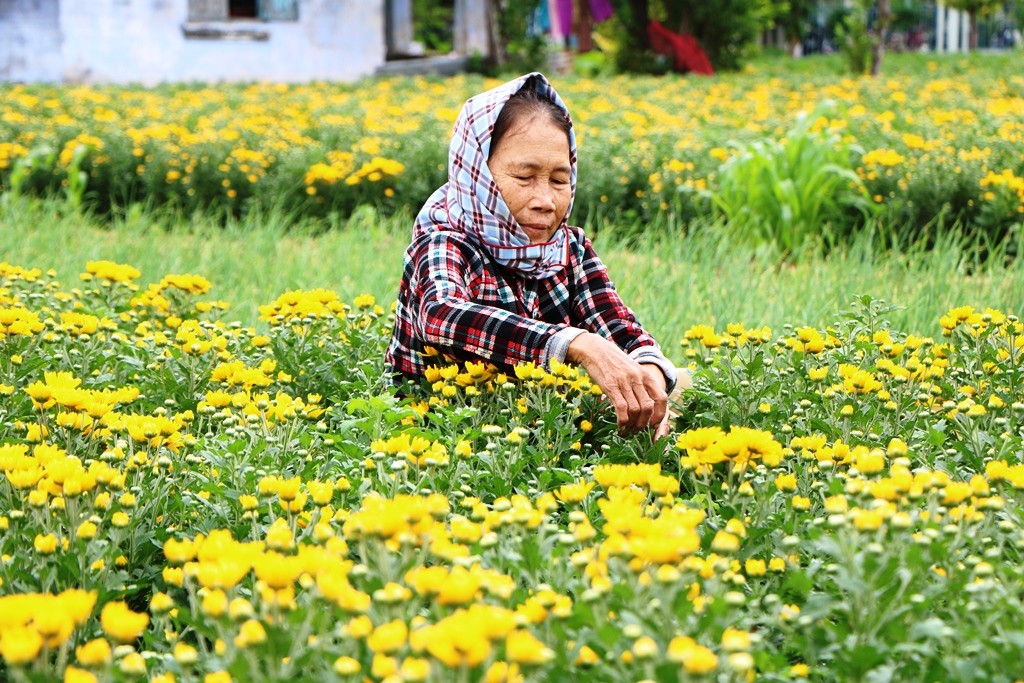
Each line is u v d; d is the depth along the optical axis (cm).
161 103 1506
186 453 274
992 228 721
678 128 1074
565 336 293
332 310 404
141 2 2406
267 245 727
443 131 1018
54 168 995
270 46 2522
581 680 169
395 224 786
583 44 3234
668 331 485
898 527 187
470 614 149
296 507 215
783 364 355
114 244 720
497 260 323
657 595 180
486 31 2886
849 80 1969
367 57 2608
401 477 256
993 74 2148
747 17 2853
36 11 2348
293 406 291
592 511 243
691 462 234
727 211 768
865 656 169
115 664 183
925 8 4678
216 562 181
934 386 331
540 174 318
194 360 363
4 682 183
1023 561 212
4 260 643
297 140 1038
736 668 152
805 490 257
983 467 276
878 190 796
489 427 276
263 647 162
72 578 207
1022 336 353
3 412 307
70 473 217
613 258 661
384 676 157
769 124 1171
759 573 199
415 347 337
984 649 179
